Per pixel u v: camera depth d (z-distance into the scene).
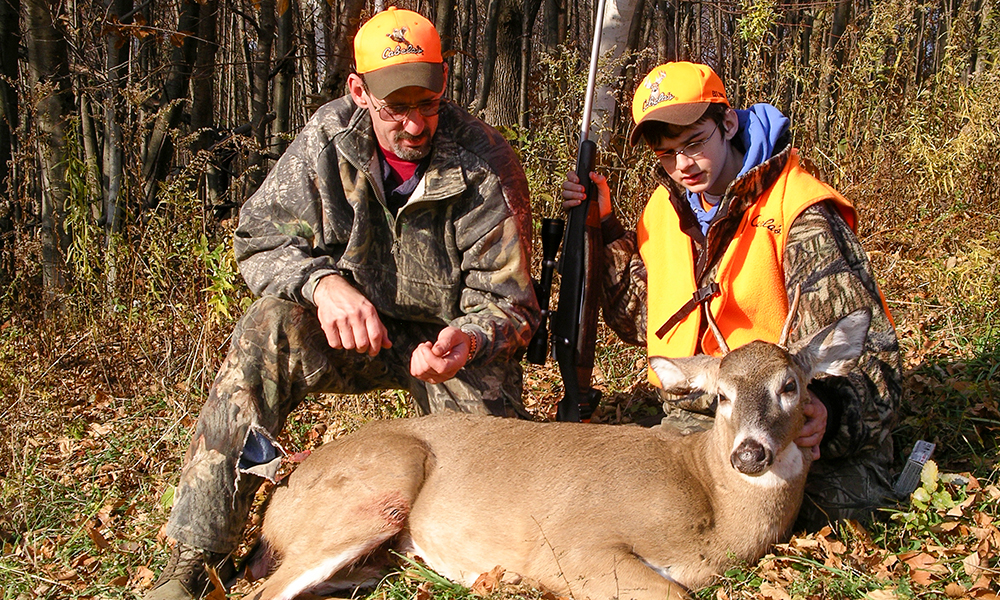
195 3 9.83
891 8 8.09
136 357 6.78
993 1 9.16
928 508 3.87
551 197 6.66
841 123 8.09
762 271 4.20
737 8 12.43
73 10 10.77
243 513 4.09
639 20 8.62
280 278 4.26
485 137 4.54
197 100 9.90
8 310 7.73
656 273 4.64
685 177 4.34
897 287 6.70
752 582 3.64
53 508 4.86
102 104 8.78
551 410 5.84
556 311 4.84
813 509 4.13
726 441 3.79
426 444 4.30
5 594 4.05
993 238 7.04
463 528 4.06
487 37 11.22
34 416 6.00
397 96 4.11
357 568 4.18
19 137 8.59
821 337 3.77
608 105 7.30
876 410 3.99
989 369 5.30
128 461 5.39
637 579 3.58
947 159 7.67
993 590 3.36
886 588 3.40
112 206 8.37
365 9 7.79
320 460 4.28
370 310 4.09
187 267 6.83
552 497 3.96
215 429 4.08
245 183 9.70
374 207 4.49
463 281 4.61
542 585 3.83
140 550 4.33
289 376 4.29
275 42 12.95
